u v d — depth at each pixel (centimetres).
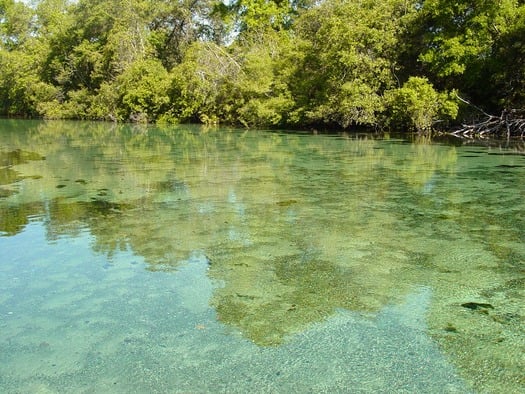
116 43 3516
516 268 559
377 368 361
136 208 838
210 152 1625
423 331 416
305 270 556
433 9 2081
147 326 429
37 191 977
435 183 1037
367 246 636
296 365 366
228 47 3544
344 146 1762
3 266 571
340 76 2286
